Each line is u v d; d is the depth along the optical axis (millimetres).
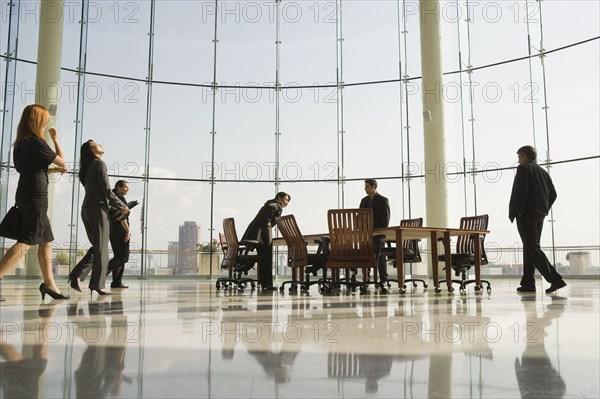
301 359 1763
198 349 1958
